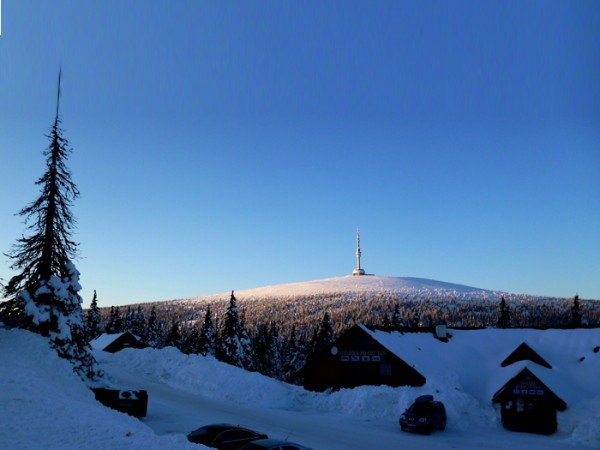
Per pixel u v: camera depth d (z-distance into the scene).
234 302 75.69
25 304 31.66
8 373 21.30
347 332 48.03
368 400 39.75
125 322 125.88
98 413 19.02
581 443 33.06
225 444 20.27
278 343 99.81
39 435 15.21
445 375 43.75
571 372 43.19
